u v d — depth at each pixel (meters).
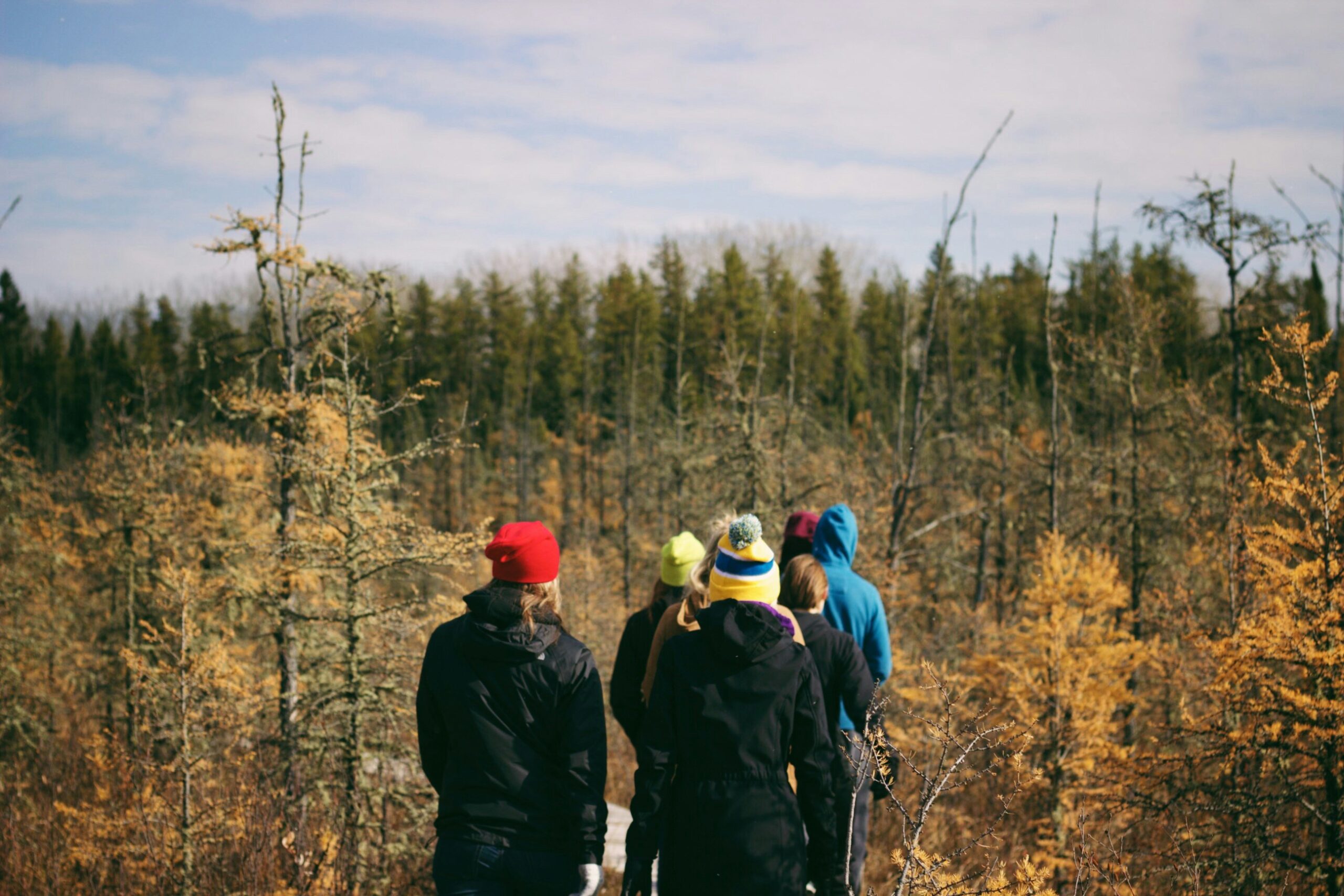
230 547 11.29
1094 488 19.72
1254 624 7.04
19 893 9.44
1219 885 6.46
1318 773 7.15
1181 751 8.29
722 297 72.25
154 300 115.19
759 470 19.52
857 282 110.88
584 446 61.16
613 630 28.58
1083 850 4.14
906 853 3.16
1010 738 3.32
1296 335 6.91
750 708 2.98
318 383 12.60
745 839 2.91
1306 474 6.99
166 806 8.57
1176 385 18.72
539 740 2.96
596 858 2.86
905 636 18.88
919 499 23.11
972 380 35.88
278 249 13.38
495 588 3.01
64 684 21.38
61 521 25.75
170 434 19.50
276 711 11.22
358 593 10.05
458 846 2.90
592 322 84.62
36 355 89.12
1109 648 11.66
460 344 80.75
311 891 7.05
